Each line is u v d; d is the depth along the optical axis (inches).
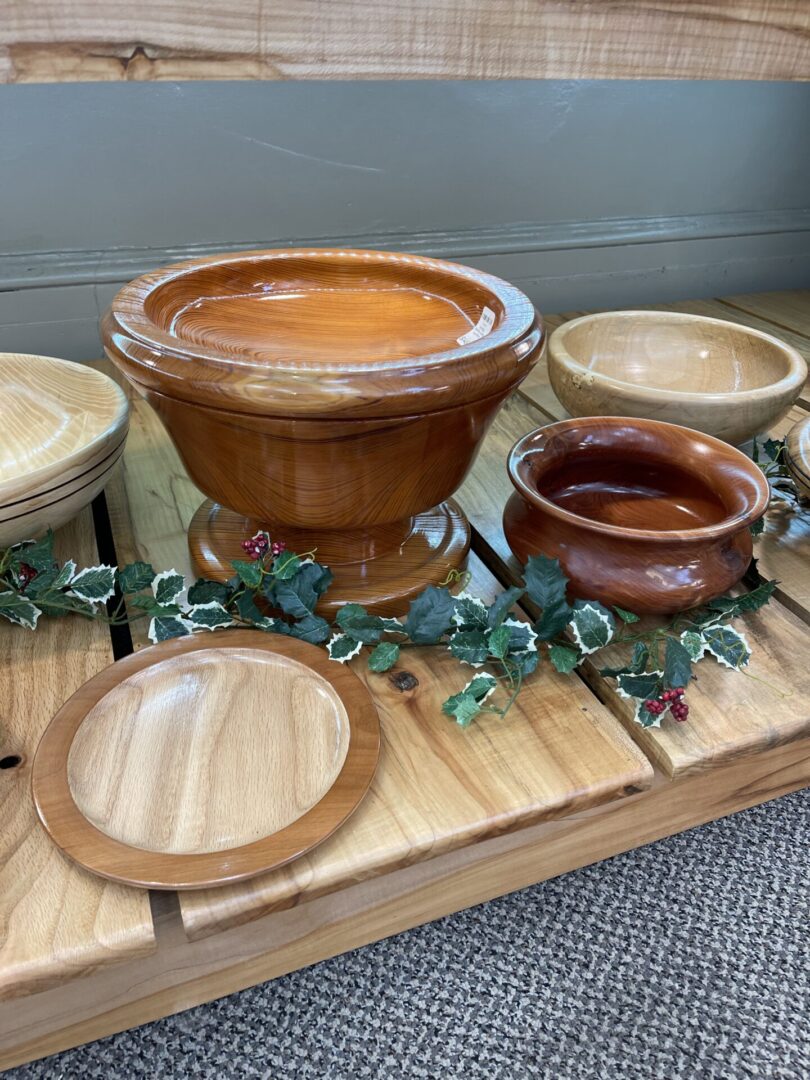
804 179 58.4
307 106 45.4
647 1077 22.6
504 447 37.6
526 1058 22.9
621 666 24.8
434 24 21.6
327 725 22.3
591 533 23.9
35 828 19.7
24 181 42.8
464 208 51.7
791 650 25.9
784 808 30.9
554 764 21.7
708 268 58.9
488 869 23.2
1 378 33.1
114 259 46.0
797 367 34.1
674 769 22.1
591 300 57.0
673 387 38.9
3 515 24.1
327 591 26.2
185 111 43.5
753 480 25.9
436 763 21.7
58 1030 20.2
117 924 17.8
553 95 49.4
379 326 27.4
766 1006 24.3
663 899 27.2
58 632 25.9
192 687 23.3
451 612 24.5
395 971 24.9
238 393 20.2
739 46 24.9
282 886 18.6
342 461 22.3
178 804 20.0
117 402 29.7
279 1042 23.0
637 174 54.2
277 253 29.8
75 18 19.1
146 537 30.5
